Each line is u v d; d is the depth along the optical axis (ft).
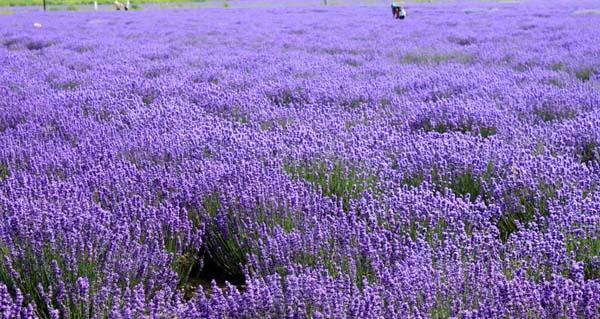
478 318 12.93
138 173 22.24
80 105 36.73
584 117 31.53
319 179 23.18
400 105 36.60
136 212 18.74
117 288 14.47
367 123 32.32
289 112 34.04
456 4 219.41
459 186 23.03
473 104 34.24
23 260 15.65
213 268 19.08
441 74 48.73
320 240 16.83
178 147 26.02
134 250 16.20
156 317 13.33
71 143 28.81
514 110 33.78
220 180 21.50
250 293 13.32
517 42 75.46
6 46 88.74
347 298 13.53
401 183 23.16
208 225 19.56
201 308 13.16
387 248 16.25
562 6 175.63
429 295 13.58
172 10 224.12
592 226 17.20
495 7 184.55
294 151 24.63
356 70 53.47
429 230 18.30
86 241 16.57
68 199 19.01
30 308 12.78
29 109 34.99
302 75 51.55
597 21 103.19
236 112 35.63
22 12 219.41
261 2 312.09
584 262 16.46
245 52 71.61
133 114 33.09
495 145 25.46
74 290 14.44
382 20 133.49
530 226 18.39
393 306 13.29
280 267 15.99
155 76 54.13
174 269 17.40
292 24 126.21
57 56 68.74
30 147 26.68
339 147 25.04
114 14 192.13
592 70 49.65
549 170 22.00
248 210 19.19
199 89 42.14
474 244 16.48
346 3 272.92
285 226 18.80
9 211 17.95
